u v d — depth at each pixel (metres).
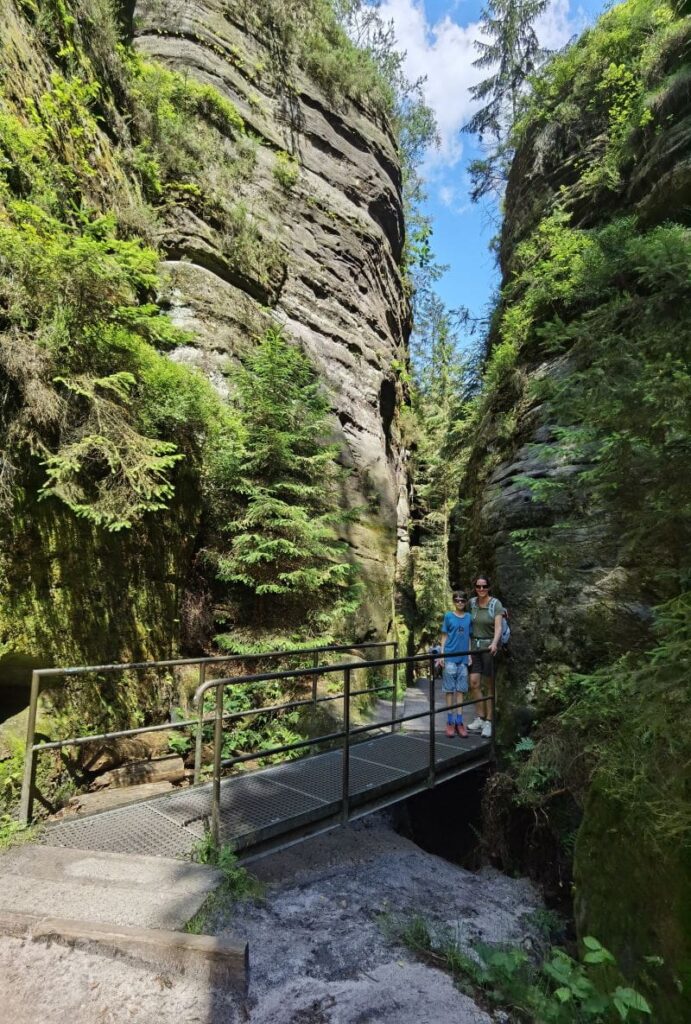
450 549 11.43
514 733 6.60
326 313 11.92
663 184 7.26
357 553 10.22
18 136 5.31
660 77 8.77
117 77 8.41
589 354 3.35
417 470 18.95
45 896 2.92
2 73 5.51
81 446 4.62
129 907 2.86
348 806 4.52
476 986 2.80
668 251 3.09
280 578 7.39
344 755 4.57
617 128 9.40
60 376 4.70
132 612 5.67
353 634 9.21
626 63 10.37
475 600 6.98
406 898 4.26
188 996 2.44
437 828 6.88
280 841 4.05
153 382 6.09
